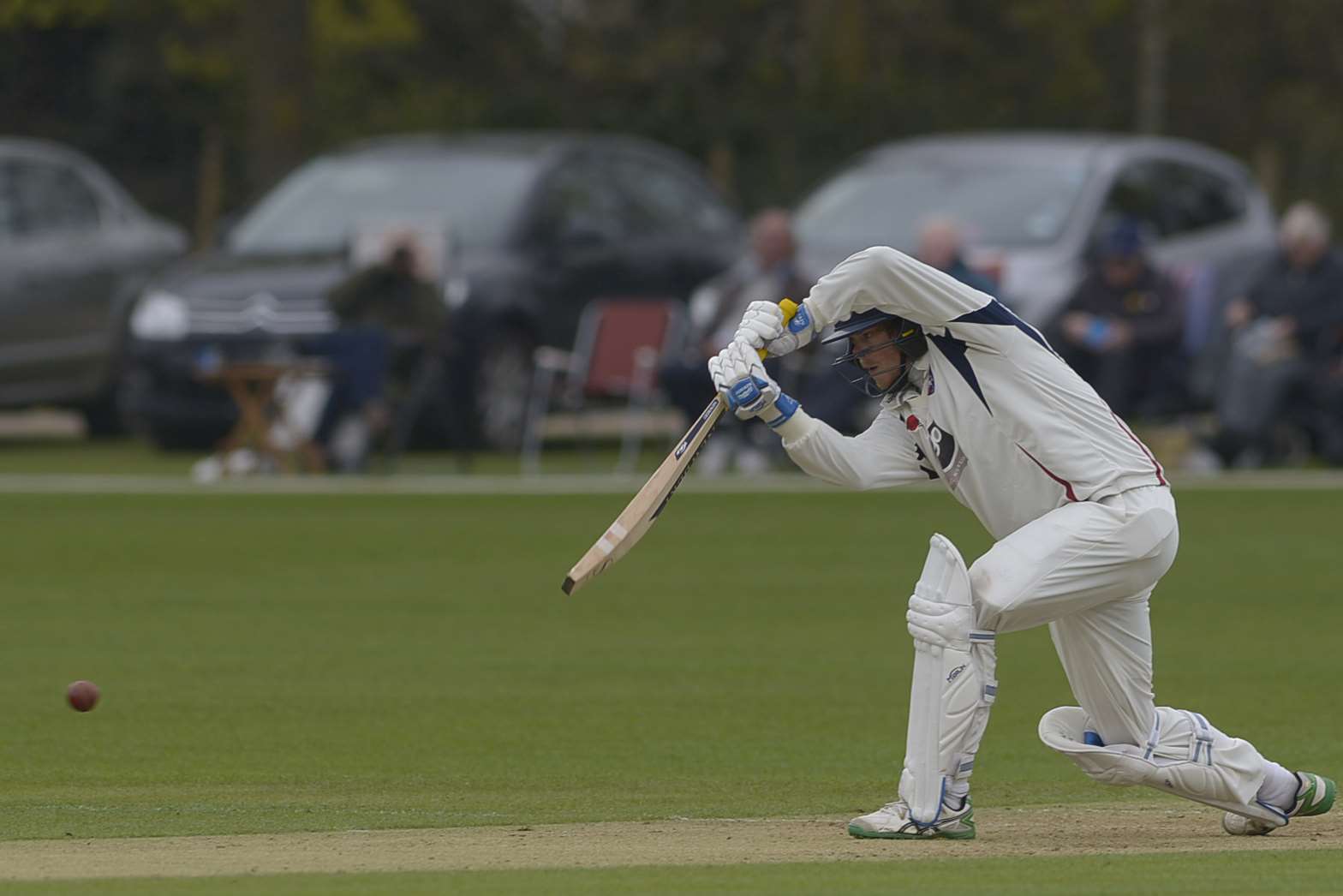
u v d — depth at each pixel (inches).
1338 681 1334.9
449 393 2539.4
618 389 2568.9
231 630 1524.4
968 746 912.3
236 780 1064.2
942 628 896.9
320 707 1257.4
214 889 793.6
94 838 922.7
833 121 4389.8
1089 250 2564.0
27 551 1925.4
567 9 5659.5
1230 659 1414.9
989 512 925.2
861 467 940.6
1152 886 796.6
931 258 2165.4
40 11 4483.3
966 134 4611.2
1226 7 5762.8
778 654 1438.2
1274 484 2397.9
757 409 930.7
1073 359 2480.3
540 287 2632.9
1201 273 2593.5
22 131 4859.7
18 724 1206.9
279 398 2455.7
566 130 4443.9
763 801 1013.8
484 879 815.1
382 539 2001.7
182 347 2561.5
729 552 1940.2
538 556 1898.4
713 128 4370.1
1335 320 2522.1
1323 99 5816.9
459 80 5556.1
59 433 3137.3
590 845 903.1
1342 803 1011.3
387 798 1018.7
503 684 1332.4
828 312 915.4
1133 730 932.0
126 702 1270.9
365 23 4913.9
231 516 2155.5
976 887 794.2
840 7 5226.4
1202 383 2652.6
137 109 4817.9
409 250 2449.6
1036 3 5669.3
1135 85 5802.2
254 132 3786.9
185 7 4603.8
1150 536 898.1
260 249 2664.9
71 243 2829.7
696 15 5590.6
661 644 1476.4
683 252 2847.0
